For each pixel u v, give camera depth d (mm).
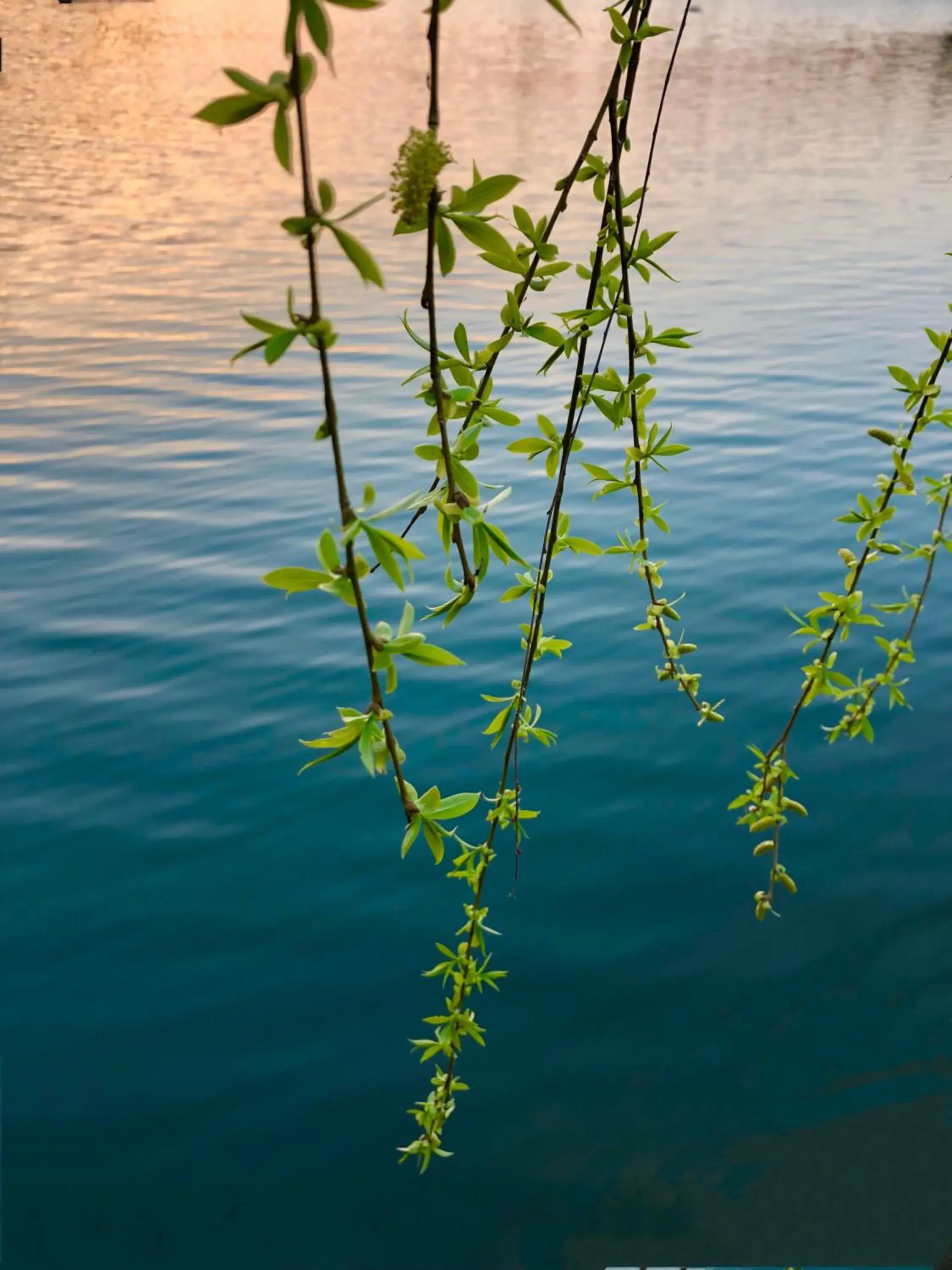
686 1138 3418
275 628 6258
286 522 7719
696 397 10461
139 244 17469
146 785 4957
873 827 4676
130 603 6570
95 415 10047
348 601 910
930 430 9531
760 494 8148
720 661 5895
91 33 58594
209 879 4438
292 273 15570
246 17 70438
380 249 16906
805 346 12109
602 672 5789
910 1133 3402
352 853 4562
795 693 5602
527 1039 3752
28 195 21484
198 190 22484
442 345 12148
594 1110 3516
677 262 16516
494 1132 3453
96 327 12930
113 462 8898
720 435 9422
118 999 3912
